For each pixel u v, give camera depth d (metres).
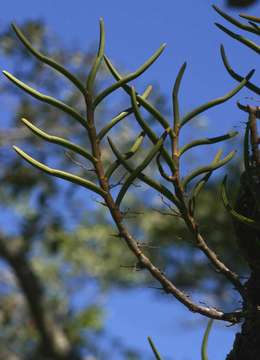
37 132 1.42
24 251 10.98
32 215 10.80
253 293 1.46
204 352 1.46
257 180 1.45
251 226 1.44
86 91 1.41
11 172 10.23
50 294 11.35
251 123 1.46
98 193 1.42
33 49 1.39
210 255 1.48
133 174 1.42
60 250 11.02
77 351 10.76
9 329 11.08
